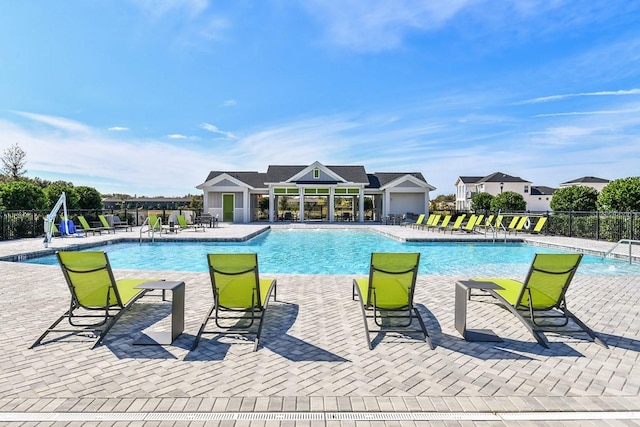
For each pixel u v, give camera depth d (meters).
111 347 4.02
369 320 5.02
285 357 3.78
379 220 32.88
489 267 11.38
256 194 32.59
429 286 7.04
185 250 14.45
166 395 2.98
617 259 11.70
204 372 3.42
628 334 4.50
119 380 3.24
